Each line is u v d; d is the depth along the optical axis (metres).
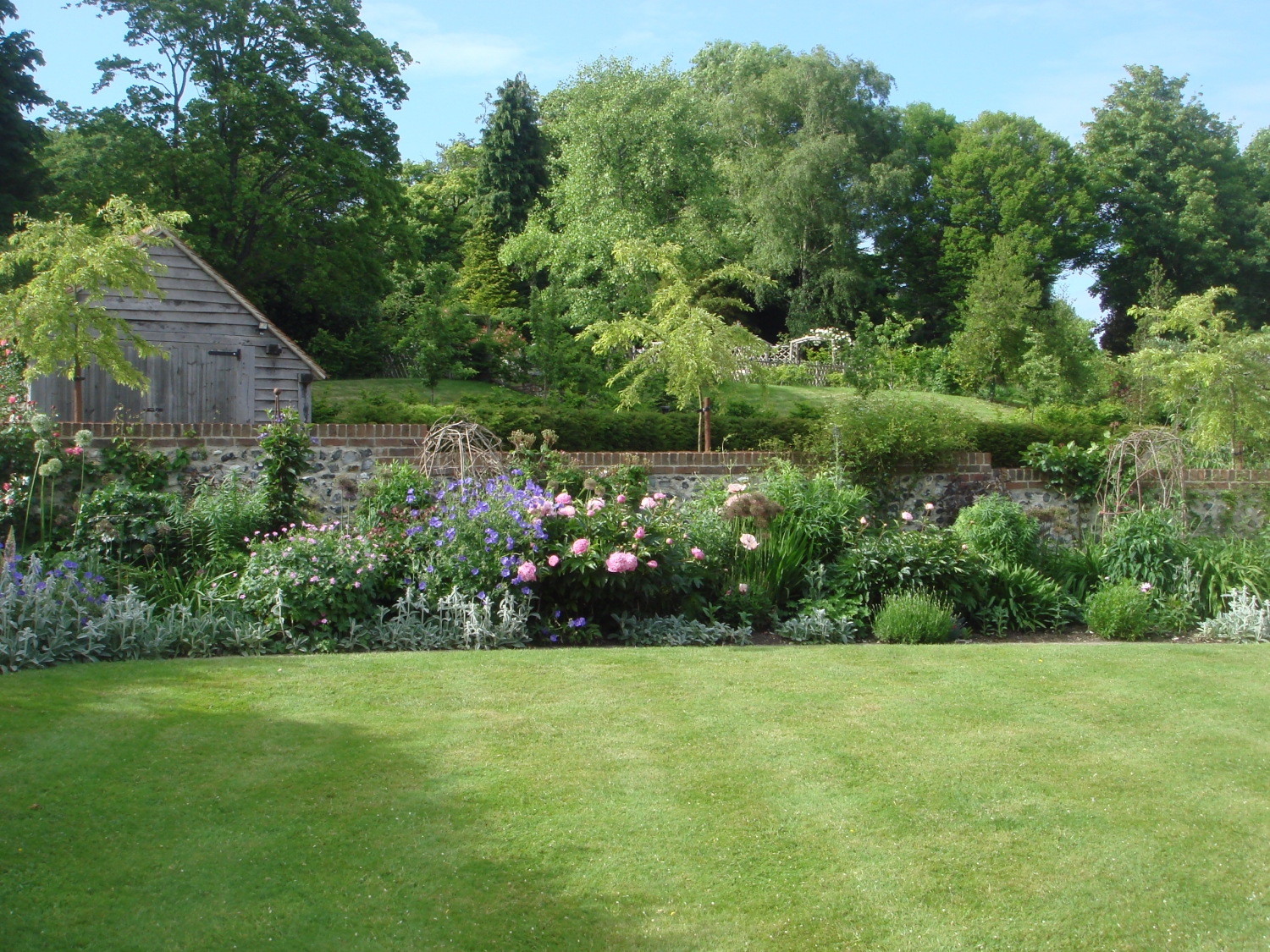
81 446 9.40
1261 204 46.34
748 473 11.95
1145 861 3.88
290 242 26.92
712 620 8.19
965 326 35.59
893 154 42.41
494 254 39.94
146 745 4.66
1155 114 45.59
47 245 12.39
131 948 3.11
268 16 25.83
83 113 25.23
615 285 30.86
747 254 42.12
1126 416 24.75
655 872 3.67
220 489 9.55
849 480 12.18
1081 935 3.37
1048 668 6.73
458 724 5.14
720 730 5.14
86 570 7.52
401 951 3.15
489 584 7.68
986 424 16.03
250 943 3.16
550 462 10.99
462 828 3.93
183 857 3.63
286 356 17.59
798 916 3.42
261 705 5.37
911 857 3.83
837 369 33.31
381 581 7.76
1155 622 9.05
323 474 10.78
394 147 29.08
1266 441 16.34
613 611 8.10
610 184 30.89
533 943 3.22
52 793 4.08
